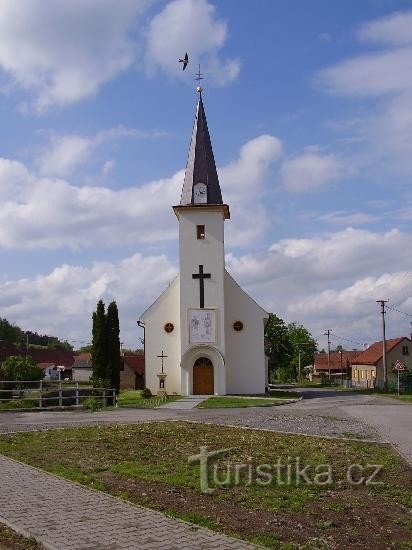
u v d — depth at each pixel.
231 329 46.12
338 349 131.62
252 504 10.29
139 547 8.00
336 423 23.61
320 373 109.12
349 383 79.12
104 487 11.30
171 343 45.50
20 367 40.06
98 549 7.91
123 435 18.34
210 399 39.31
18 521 9.06
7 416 25.22
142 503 10.16
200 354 44.28
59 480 11.90
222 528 8.83
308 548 8.04
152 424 21.78
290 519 9.46
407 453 16.05
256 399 39.56
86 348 109.12
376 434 20.08
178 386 45.09
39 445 16.34
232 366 45.84
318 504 10.47
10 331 107.06
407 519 9.62
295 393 51.66
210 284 44.81
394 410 30.97
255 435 19.11
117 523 9.01
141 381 66.81
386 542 8.48
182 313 44.53
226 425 21.88
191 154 47.66
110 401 33.47
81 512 9.59
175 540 8.27
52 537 8.36
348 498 10.99
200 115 48.75
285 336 86.62
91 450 15.53
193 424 22.02
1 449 15.68
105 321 43.16
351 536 8.69
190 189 46.53
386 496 11.18
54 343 139.50
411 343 81.00
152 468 13.23
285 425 22.48
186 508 9.91
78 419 23.89
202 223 45.41
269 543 8.16
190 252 45.19
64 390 30.28
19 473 12.59
